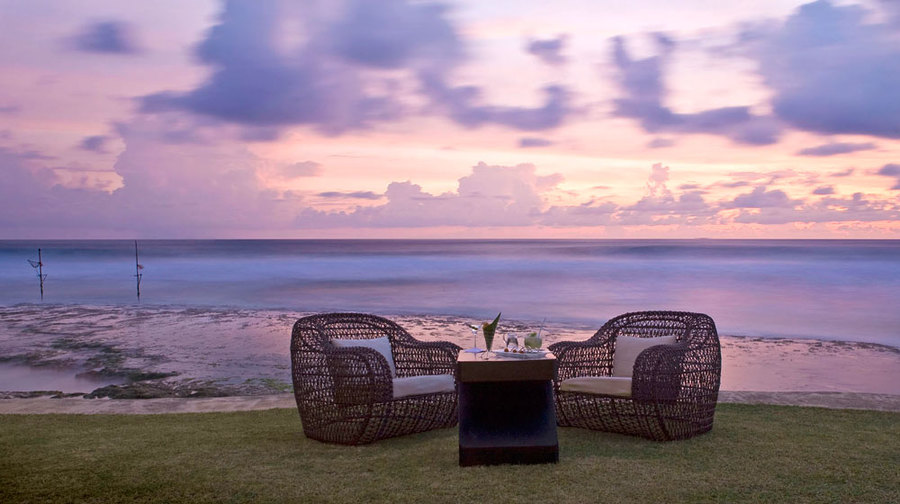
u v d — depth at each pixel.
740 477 3.99
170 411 6.57
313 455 4.67
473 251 80.38
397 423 5.14
